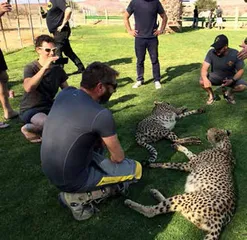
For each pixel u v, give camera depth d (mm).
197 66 8375
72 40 14305
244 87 5281
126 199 3109
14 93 6516
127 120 5051
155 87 6629
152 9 6102
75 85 6961
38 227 2873
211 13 21500
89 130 2537
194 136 4418
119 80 7324
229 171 3270
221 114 5102
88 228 2834
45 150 2637
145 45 6406
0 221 2965
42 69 3781
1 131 4844
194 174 3295
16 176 3652
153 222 2861
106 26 23594
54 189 3393
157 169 3652
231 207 2811
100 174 2822
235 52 5203
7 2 4855
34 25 26141
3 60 4918
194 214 2684
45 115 4051
